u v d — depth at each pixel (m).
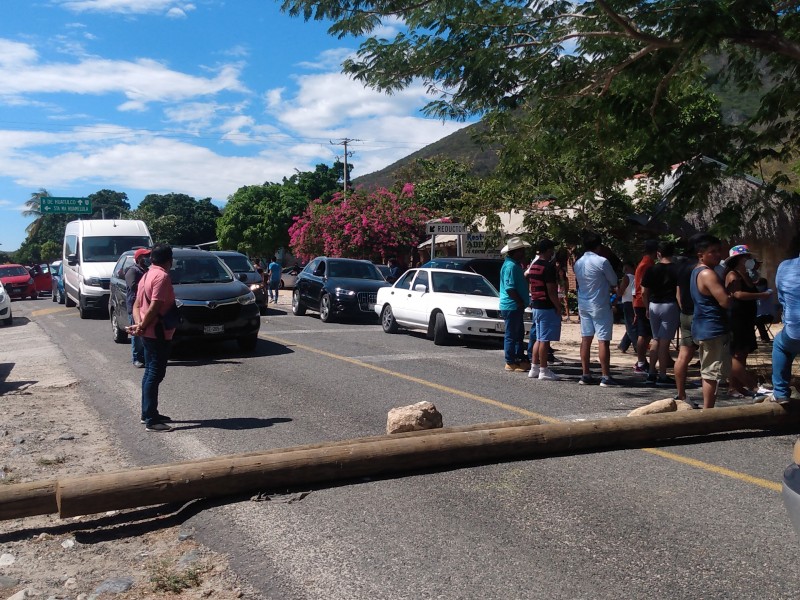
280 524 4.88
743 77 10.69
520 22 9.68
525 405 8.56
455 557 4.32
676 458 6.28
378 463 5.73
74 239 23.66
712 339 7.21
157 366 7.41
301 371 10.91
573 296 21.09
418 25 9.77
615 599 3.78
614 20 9.15
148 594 4.01
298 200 56.53
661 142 10.42
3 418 8.12
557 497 5.32
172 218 79.00
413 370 11.08
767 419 7.00
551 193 16.31
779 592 3.84
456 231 19.22
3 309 19.73
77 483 4.86
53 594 4.07
